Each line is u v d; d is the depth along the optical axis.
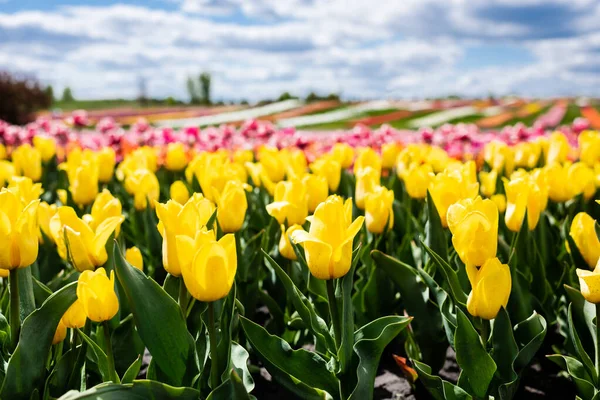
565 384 2.86
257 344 2.08
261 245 2.93
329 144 9.28
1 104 26.72
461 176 2.87
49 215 3.06
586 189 3.47
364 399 1.99
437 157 4.62
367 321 2.94
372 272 2.88
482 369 2.11
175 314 1.85
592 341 2.49
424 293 2.68
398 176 4.54
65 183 4.98
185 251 1.68
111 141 8.20
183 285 2.04
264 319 3.62
